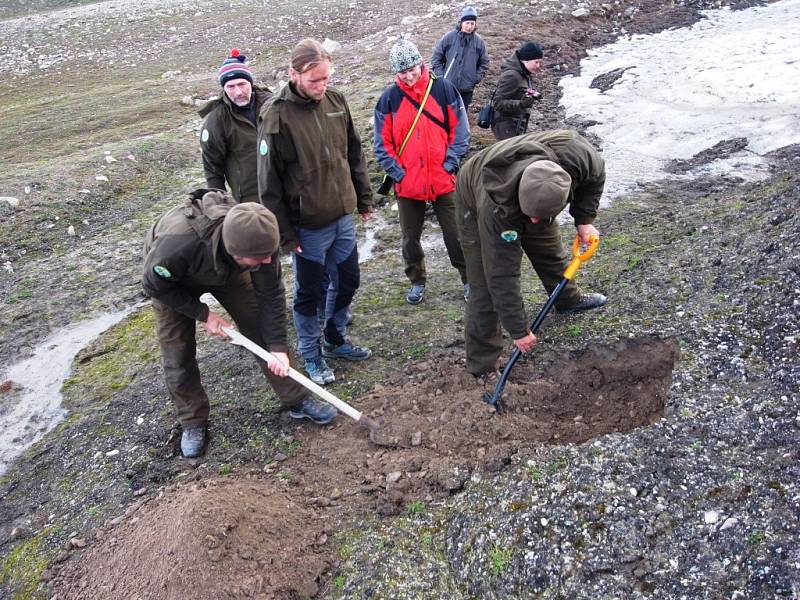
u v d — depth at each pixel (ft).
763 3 42.37
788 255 12.62
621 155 24.70
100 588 10.10
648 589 8.09
